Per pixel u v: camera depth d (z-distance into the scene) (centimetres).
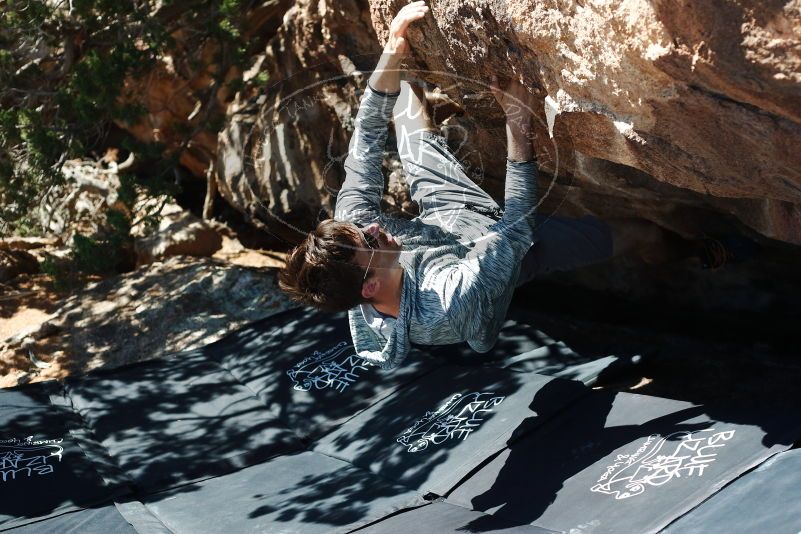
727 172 250
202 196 873
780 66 190
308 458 384
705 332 504
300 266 252
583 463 298
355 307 261
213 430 414
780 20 184
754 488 244
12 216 656
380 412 402
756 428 272
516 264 256
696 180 261
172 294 593
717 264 340
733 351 466
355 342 279
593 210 434
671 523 245
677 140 244
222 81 608
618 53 224
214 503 348
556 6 240
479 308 252
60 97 612
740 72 198
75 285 675
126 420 425
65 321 588
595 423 323
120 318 578
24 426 417
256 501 344
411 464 347
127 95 622
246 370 471
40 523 332
